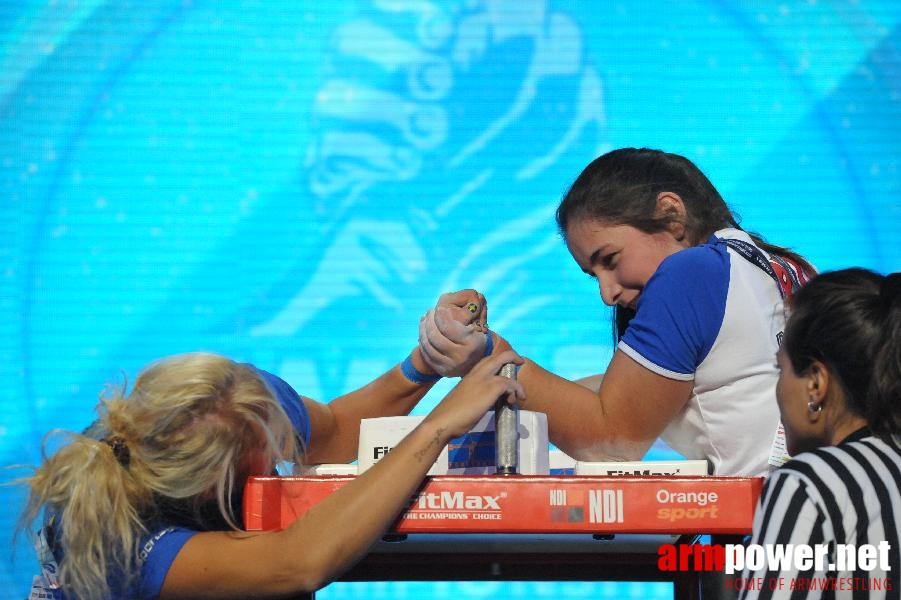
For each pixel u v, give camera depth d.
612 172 3.76
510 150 10.09
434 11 10.19
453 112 10.12
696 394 3.57
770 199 10.09
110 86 10.17
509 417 3.01
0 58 10.12
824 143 10.11
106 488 2.91
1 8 10.16
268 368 9.93
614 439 3.56
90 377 9.95
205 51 10.19
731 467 3.55
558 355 9.91
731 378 3.50
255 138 10.12
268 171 10.09
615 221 3.70
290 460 3.23
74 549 2.91
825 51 10.15
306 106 10.13
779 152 10.12
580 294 9.95
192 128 10.14
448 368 3.57
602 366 9.89
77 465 2.94
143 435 2.98
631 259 3.72
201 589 2.89
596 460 3.65
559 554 3.48
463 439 3.17
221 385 3.04
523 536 3.23
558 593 9.19
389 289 9.98
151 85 10.17
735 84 10.15
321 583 2.82
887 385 2.72
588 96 10.13
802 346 2.86
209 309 10.00
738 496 2.78
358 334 9.95
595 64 10.15
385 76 10.15
